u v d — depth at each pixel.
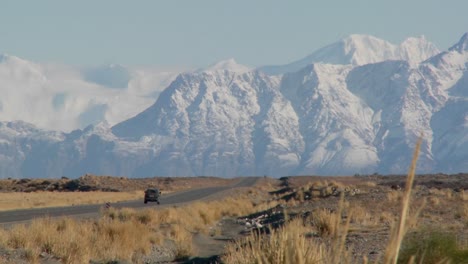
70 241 66.50
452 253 32.22
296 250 15.43
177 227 101.94
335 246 12.93
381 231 74.50
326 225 71.19
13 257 57.22
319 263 17.86
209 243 95.50
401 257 32.19
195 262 72.25
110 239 76.50
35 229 68.31
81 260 62.94
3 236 63.56
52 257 61.12
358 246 60.66
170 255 77.94
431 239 33.34
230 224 135.50
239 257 27.91
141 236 84.38
